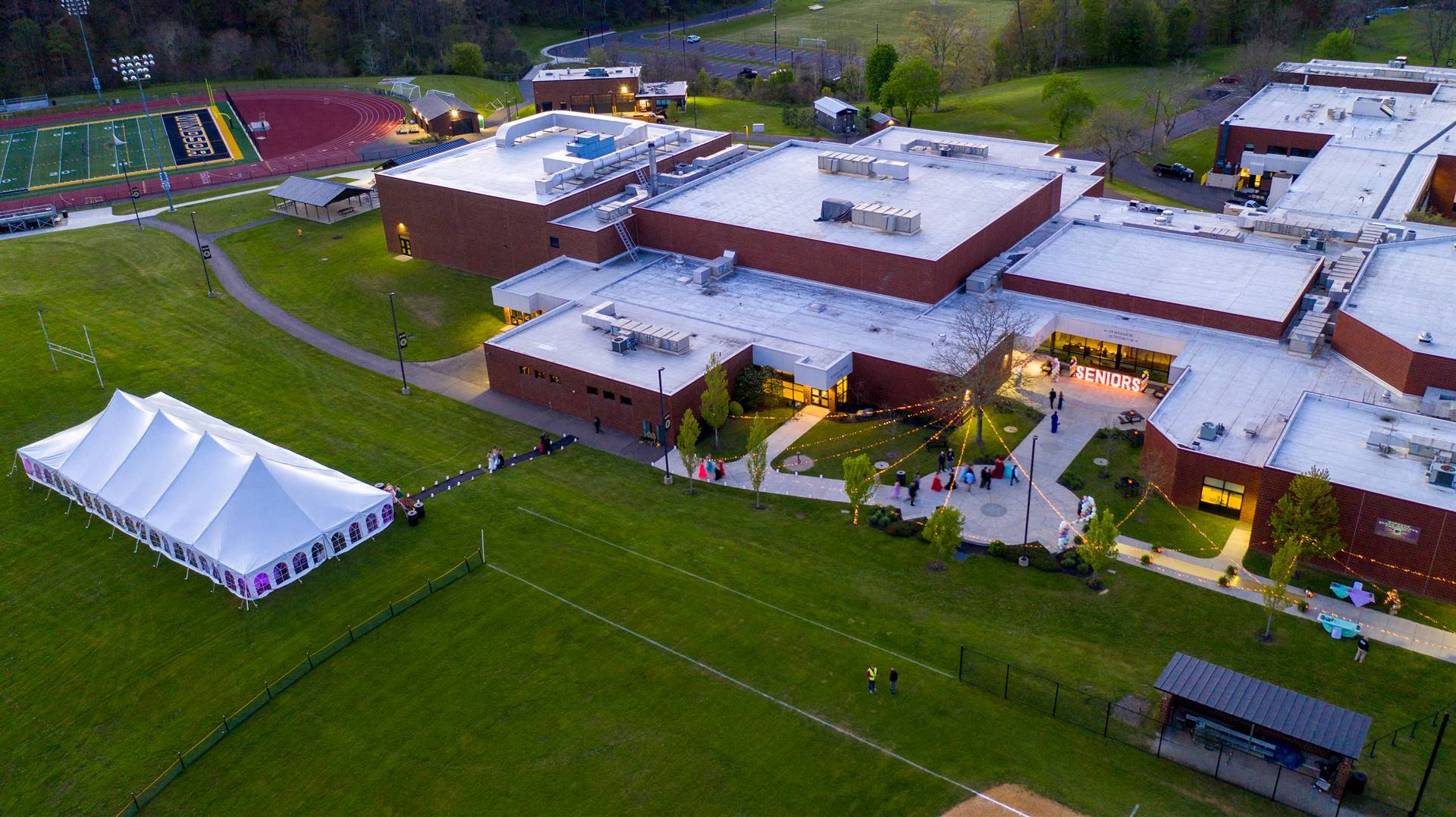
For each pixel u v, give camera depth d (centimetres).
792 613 6050
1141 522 6869
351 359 9762
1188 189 14050
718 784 4919
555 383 8644
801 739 5134
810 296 9531
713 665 5656
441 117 17162
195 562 6725
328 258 12069
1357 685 5359
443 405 8906
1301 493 6012
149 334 10306
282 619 6266
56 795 5172
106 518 7331
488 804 4909
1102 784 4766
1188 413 7331
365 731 5384
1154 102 16425
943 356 7938
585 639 5916
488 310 10631
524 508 7306
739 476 7725
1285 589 6016
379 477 7756
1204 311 8381
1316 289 8731
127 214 13850
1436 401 6969
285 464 6969
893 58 17925
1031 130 16638
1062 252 9812
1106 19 19988
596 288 9969
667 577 6425
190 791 5119
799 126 17212
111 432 7631
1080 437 7900
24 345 10069
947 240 9344
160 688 5788
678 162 12119
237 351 9944
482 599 6303
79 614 6431
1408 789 4684
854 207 9775
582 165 11231
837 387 8469
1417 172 11531
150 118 19388
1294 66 16538
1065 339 8956
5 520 7419
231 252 12362
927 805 4703
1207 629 5841
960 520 6300
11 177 16150
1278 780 4709
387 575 6600
